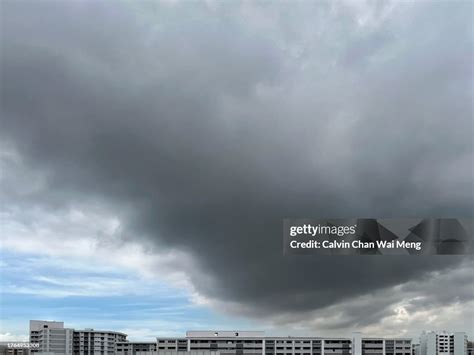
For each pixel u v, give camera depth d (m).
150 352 185.62
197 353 184.12
